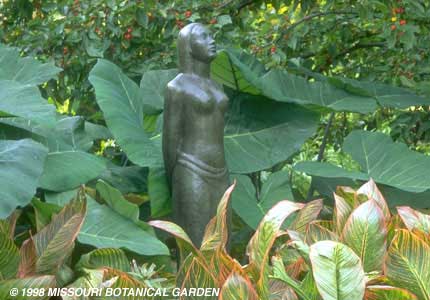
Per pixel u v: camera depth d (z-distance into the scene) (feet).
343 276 7.59
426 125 19.72
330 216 15.02
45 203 12.91
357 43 21.26
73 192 14.07
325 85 18.04
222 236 9.59
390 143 16.70
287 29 19.75
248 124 16.83
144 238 13.23
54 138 15.17
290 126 16.79
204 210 13.29
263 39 19.88
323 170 15.55
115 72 15.75
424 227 9.22
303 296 8.09
